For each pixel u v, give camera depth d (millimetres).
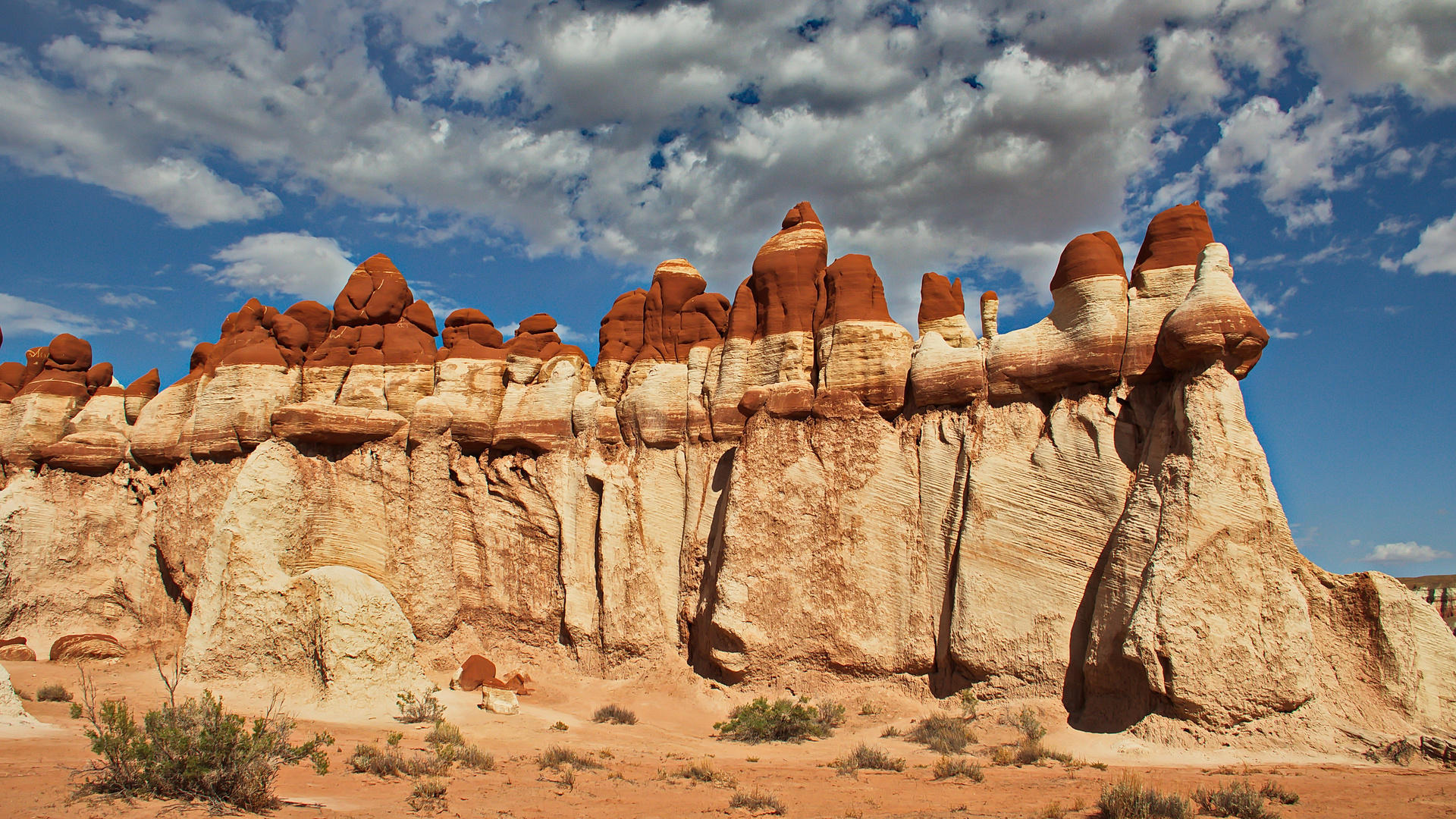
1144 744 21641
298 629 28406
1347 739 21234
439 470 35438
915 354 30078
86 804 13289
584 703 29422
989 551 26438
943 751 22188
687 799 16922
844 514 29172
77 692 27172
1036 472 26562
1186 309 24328
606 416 35312
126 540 39438
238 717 15102
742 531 29578
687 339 35875
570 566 33781
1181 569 22328
